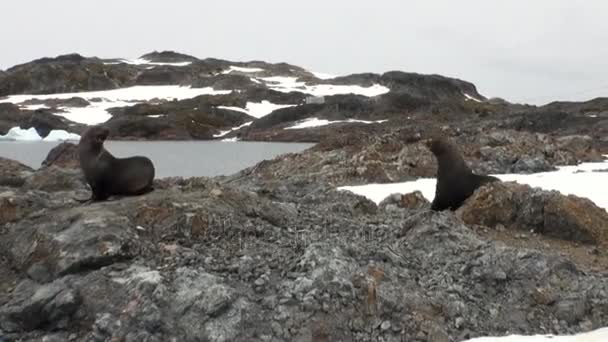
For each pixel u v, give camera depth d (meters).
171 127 85.62
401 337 7.10
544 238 9.86
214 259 7.92
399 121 77.44
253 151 57.25
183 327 6.92
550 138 28.62
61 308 7.18
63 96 122.06
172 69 144.38
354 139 28.38
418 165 22.48
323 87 135.12
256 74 155.25
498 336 7.27
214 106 105.44
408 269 8.16
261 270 7.69
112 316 7.00
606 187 15.79
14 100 117.12
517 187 10.42
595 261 9.07
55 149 24.38
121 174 9.55
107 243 7.82
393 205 11.59
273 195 11.46
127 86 136.62
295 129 83.81
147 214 8.50
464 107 95.69
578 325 7.55
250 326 6.97
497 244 9.02
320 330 7.01
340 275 7.46
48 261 7.79
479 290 7.92
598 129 60.78
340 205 10.80
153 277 7.30
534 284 7.96
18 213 9.08
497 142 27.47
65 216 8.52
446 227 9.04
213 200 9.08
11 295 7.57
